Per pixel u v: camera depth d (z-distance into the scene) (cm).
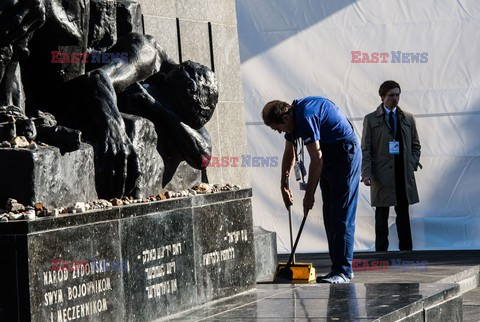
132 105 736
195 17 974
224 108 1012
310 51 1368
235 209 774
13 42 636
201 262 720
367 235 1388
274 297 741
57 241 563
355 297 718
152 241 659
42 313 549
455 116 1351
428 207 1369
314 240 1391
